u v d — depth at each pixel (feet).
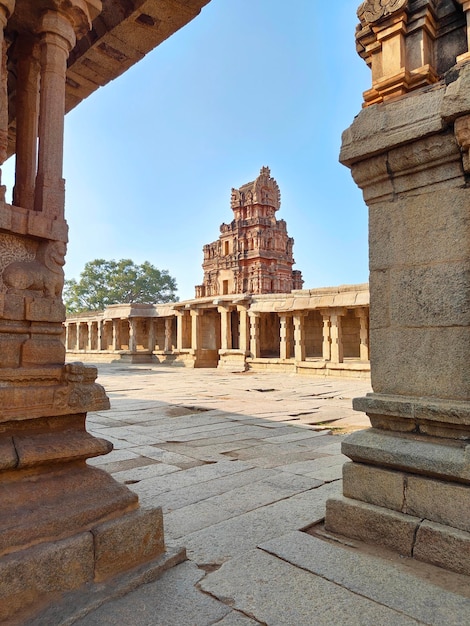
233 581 9.20
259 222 125.18
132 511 9.75
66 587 8.29
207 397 43.57
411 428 11.41
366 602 8.46
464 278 10.82
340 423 29.50
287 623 7.83
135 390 49.90
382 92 12.85
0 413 8.71
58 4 10.33
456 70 10.80
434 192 11.41
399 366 11.85
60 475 9.53
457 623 7.85
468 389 10.61
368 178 12.55
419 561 10.11
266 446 22.33
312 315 89.61
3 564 7.57
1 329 9.24
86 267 204.33
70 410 9.69
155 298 208.44
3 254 9.54
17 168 12.54
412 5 12.47
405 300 11.82
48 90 10.37
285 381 61.93
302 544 10.93
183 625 7.72
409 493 10.73
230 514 13.10
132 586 8.86
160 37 15.20
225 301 85.20
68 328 135.54
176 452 20.98
